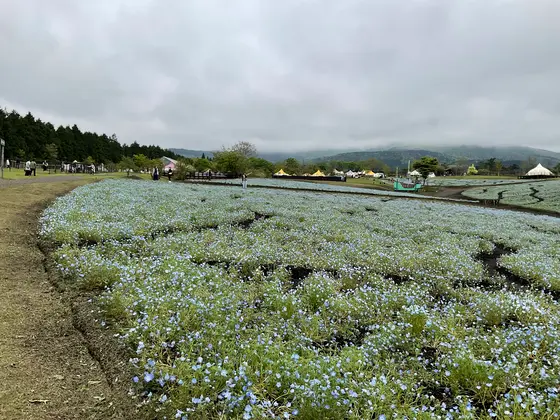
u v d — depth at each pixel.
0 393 3.91
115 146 134.00
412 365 5.21
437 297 8.80
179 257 8.99
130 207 16.48
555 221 26.16
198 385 4.11
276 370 4.45
